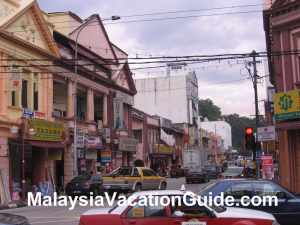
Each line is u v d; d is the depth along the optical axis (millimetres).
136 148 54844
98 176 33781
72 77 40406
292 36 25641
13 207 26734
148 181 33625
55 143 35406
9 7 32000
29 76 34438
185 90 88688
